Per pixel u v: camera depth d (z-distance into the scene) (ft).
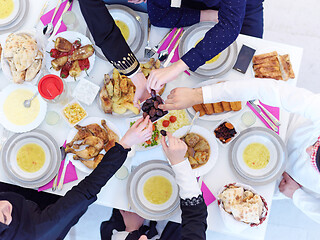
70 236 8.32
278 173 5.25
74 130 5.27
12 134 5.41
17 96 5.40
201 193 4.79
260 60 5.38
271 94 4.87
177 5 5.10
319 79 8.71
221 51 4.92
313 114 4.86
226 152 5.33
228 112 5.28
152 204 5.21
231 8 4.58
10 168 5.25
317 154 4.92
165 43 5.47
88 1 4.48
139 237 5.86
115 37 4.72
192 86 5.45
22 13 5.52
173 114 5.34
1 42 5.45
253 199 4.94
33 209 4.60
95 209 8.32
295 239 8.39
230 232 5.17
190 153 5.20
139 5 5.56
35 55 5.22
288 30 8.80
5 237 4.19
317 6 8.79
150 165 5.25
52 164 5.26
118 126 5.36
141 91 5.17
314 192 5.74
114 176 5.28
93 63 5.33
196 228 4.58
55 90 4.89
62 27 5.50
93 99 5.29
